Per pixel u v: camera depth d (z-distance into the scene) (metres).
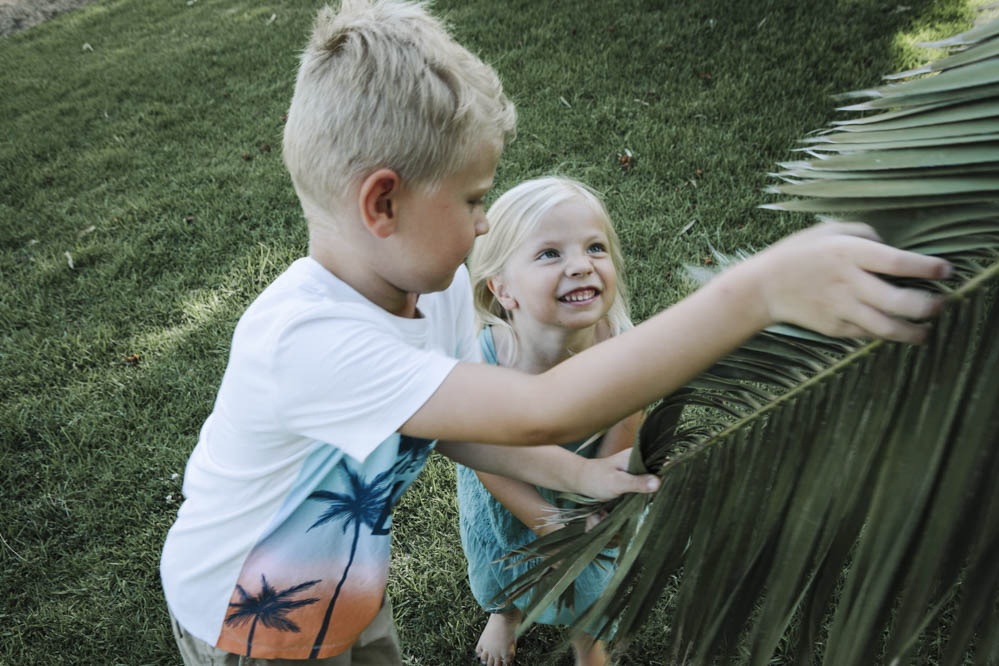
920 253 0.63
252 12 7.45
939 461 0.60
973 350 0.59
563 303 1.57
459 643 2.21
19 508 2.74
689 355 0.73
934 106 0.62
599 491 1.17
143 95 6.10
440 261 1.00
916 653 0.66
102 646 2.30
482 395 0.88
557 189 1.58
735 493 0.81
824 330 0.66
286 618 1.29
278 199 4.32
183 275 3.83
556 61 5.11
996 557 0.58
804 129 4.02
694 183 3.76
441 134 0.91
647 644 2.05
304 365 0.97
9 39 8.51
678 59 4.91
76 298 3.81
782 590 0.72
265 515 1.21
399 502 2.58
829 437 0.72
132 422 3.02
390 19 0.95
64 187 4.95
